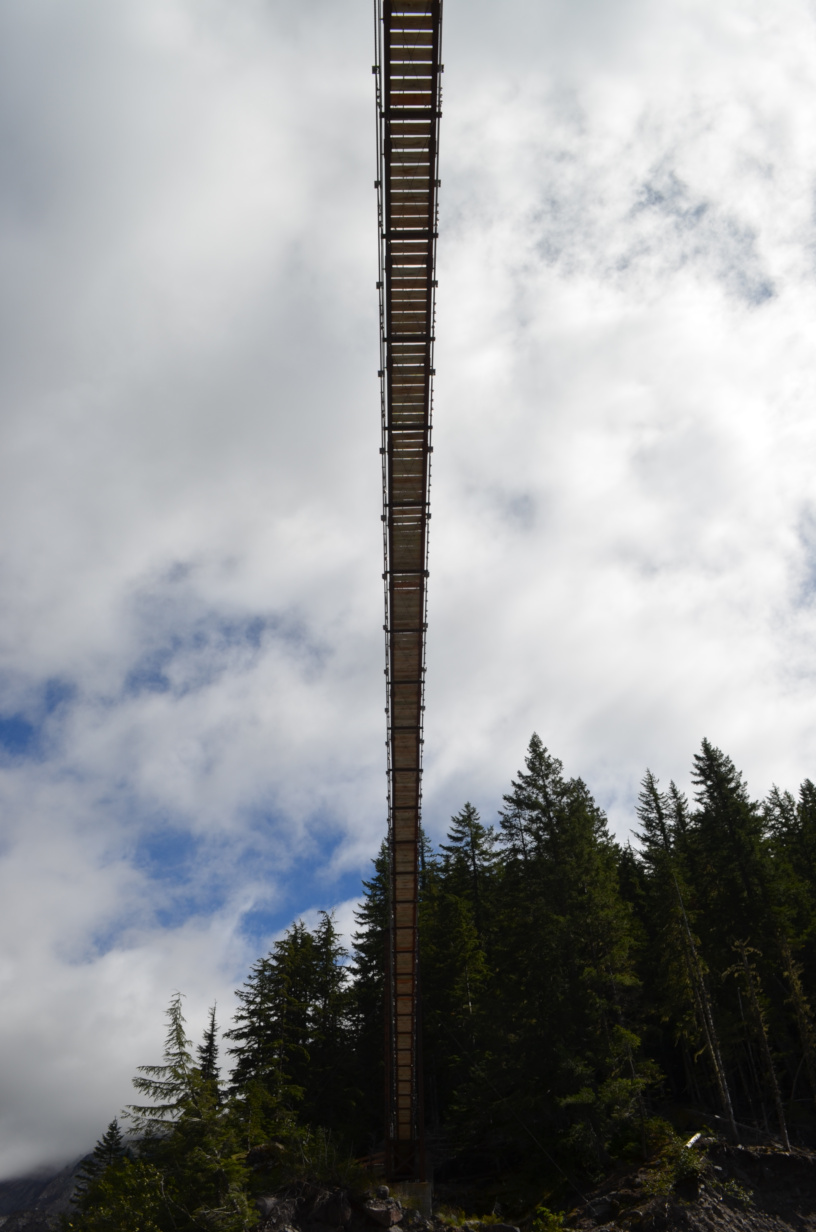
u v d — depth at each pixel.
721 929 46.09
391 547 29.67
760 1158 35.09
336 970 50.12
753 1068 44.06
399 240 25.41
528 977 40.50
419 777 34.00
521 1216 35.44
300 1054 45.16
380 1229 32.59
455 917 49.88
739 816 48.03
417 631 30.86
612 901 41.75
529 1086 37.88
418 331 26.70
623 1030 36.66
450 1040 47.59
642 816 58.59
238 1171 31.06
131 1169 30.72
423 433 27.98
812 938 46.09
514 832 46.88
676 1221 31.52
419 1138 37.84
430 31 22.81
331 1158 35.62
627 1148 36.22
